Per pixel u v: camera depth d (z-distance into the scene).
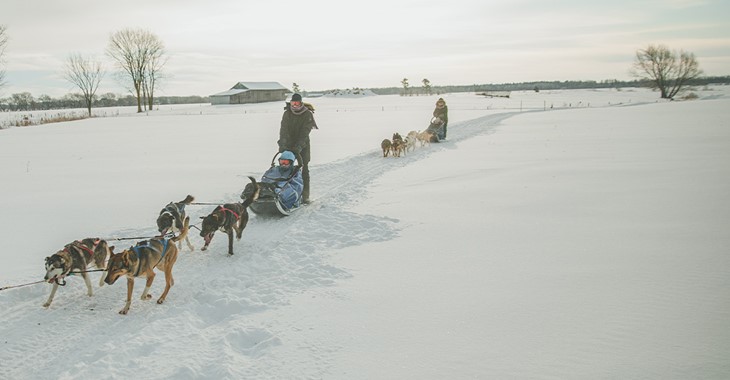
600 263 6.16
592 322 4.57
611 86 179.12
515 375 3.75
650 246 6.75
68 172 15.30
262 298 5.60
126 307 5.38
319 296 5.56
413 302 5.25
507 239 7.39
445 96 115.88
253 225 9.01
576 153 16.84
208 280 6.31
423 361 4.03
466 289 5.54
